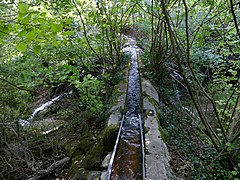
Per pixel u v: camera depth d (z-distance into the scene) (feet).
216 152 13.71
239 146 12.82
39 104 25.76
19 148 14.80
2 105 17.48
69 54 16.57
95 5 17.08
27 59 14.90
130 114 16.56
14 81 15.98
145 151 11.48
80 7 16.01
